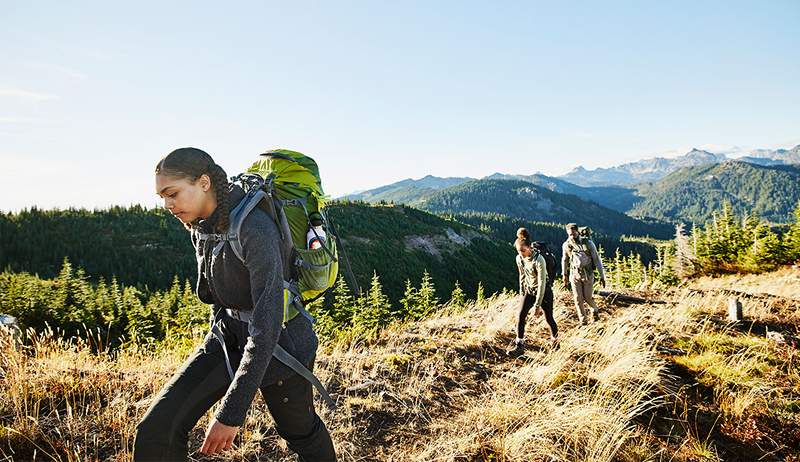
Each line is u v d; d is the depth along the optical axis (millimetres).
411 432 3561
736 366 5320
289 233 1645
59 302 50125
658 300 9203
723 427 4234
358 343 5715
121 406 3150
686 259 31328
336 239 1927
